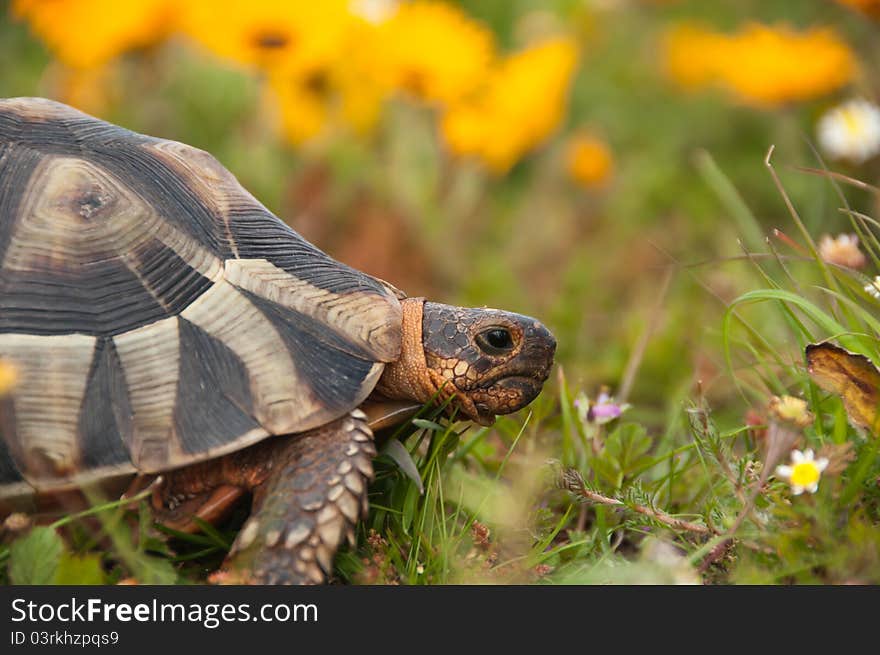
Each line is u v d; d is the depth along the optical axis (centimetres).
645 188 980
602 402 518
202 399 390
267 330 409
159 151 452
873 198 759
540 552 418
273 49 806
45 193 418
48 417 384
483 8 1147
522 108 887
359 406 432
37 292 402
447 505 460
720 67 972
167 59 886
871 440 404
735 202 679
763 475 377
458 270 895
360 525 427
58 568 367
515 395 450
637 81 1070
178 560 401
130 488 385
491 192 1003
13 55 1028
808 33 923
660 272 863
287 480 386
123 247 415
